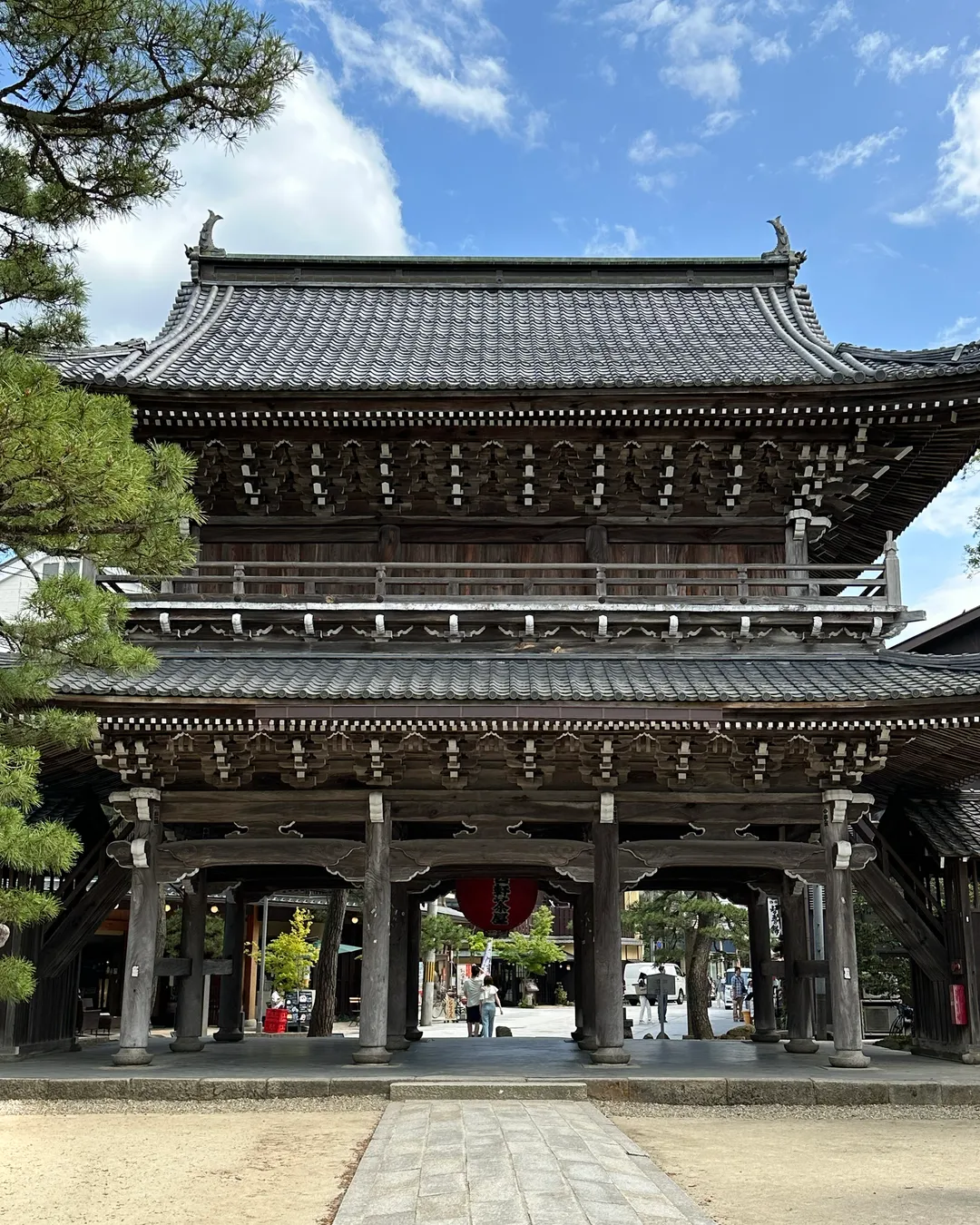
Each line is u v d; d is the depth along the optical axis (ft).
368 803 56.54
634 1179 31.50
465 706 51.62
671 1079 49.83
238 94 36.19
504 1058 59.82
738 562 65.26
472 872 70.49
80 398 29.58
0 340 40.50
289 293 86.12
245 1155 36.65
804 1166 35.68
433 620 60.75
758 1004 76.54
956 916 60.95
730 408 58.95
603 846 56.13
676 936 166.50
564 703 51.65
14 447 27.63
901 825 65.36
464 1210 26.99
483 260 86.94
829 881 56.29
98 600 36.68
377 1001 55.06
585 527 65.57
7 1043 58.13
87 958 123.44
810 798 56.95
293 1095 48.98
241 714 51.93
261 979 130.31
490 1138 36.68
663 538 65.57
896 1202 30.32
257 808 56.75
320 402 58.95
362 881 56.08
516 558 65.41
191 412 59.62
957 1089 49.32
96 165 38.75
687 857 56.13
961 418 59.62
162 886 62.18
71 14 33.65
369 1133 40.65
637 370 65.72
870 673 56.80
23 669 39.91
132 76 35.94
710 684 54.34
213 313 80.43
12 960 32.37
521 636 61.62
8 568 112.06
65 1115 45.91
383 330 77.92
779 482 64.34
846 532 74.90
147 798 55.52
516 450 62.59
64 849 32.68
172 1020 125.70
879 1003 110.11
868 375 57.26
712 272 87.04
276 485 64.44
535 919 220.43
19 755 34.94
